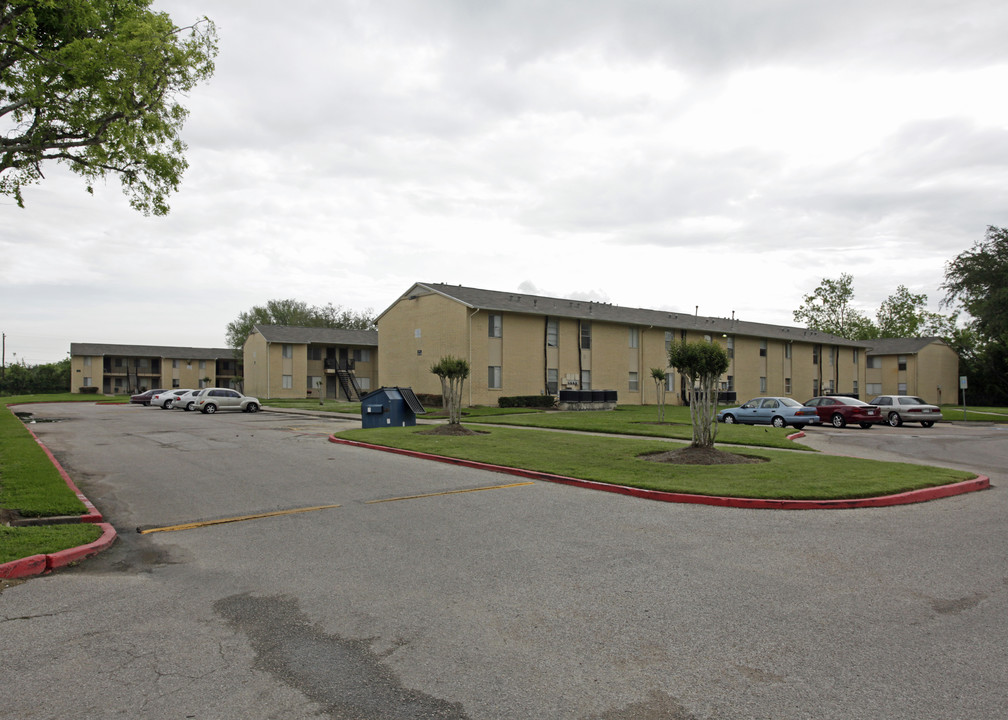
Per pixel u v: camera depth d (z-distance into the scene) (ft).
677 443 57.36
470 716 11.82
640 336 142.92
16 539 23.31
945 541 24.43
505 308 118.52
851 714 11.80
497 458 45.52
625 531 26.03
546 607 17.43
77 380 239.91
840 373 187.11
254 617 16.88
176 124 34.53
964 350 218.38
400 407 73.46
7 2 28.37
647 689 12.84
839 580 19.66
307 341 186.80
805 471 39.14
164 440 62.59
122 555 23.16
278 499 33.09
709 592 18.57
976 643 14.92
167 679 13.35
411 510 30.25
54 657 14.40
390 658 14.32
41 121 31.30
